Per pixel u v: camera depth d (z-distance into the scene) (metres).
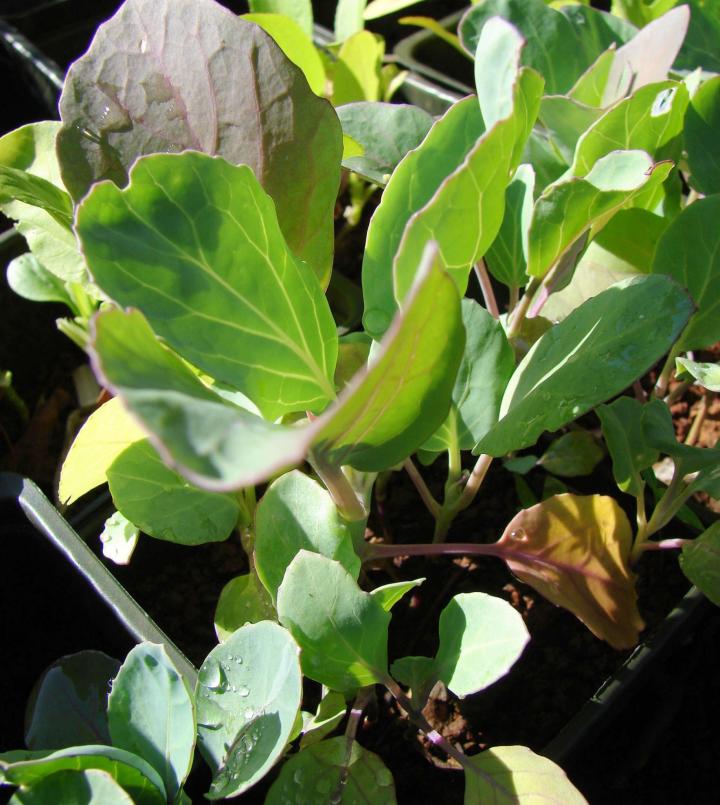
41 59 0.45
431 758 0.23
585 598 0.22
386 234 0.19
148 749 0.17
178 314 0.17
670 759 0.26
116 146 0.20
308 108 0.20
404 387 0.15
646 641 0.22
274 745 0.16
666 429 0.21
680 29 0.25
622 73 0.26
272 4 0.39
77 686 0.20
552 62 0.30
